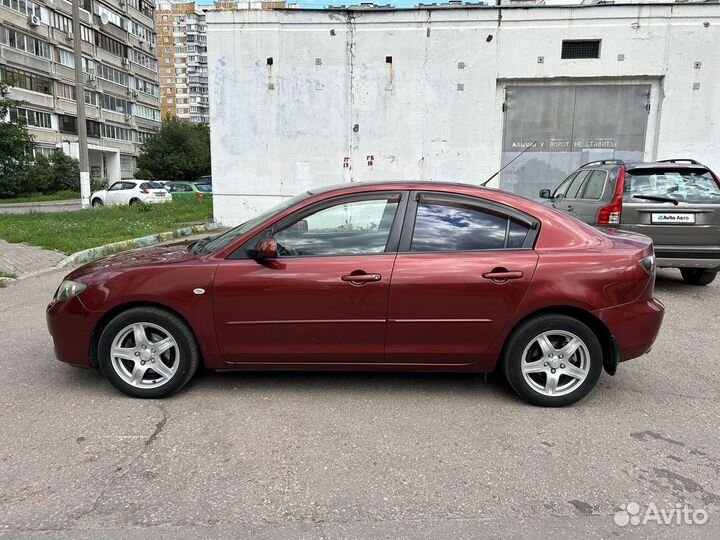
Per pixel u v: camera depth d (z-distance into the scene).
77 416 3.61
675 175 6.89
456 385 4.21
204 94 117.94
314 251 3.79
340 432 3.43
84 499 2.71
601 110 13.00
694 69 12.52
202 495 2.75
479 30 12.72
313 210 3.83
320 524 2.54
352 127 13.30
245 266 3.73
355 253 3.77
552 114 13.10
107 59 55.66
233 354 3.80
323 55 13.06
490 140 13.16
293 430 3.45
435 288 3.66
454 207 3.84
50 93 47.28
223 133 13.52
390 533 2.47
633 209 6.70
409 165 13.36
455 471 3.00
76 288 3.83
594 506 2.69
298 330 3.74
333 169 13.49
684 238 6.66
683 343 5.29
